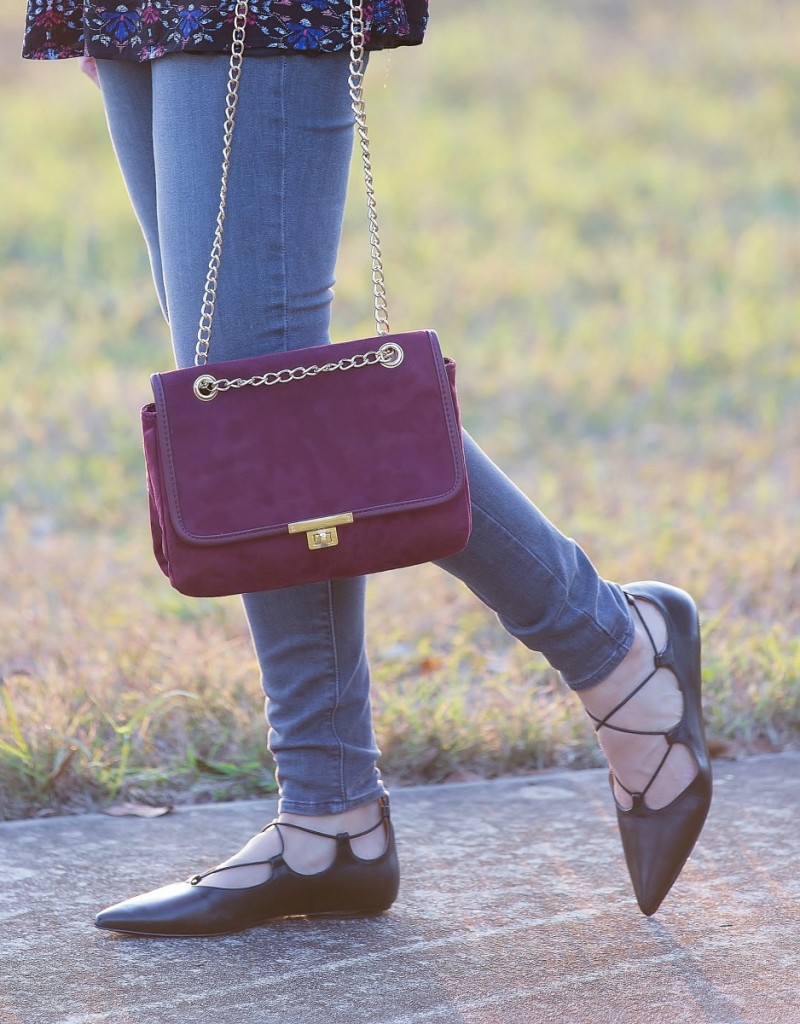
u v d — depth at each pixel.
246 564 3.46
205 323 3.70
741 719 5.93
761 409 11.88
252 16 3.50
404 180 19.88
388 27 3.71
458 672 6.77
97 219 18.39
